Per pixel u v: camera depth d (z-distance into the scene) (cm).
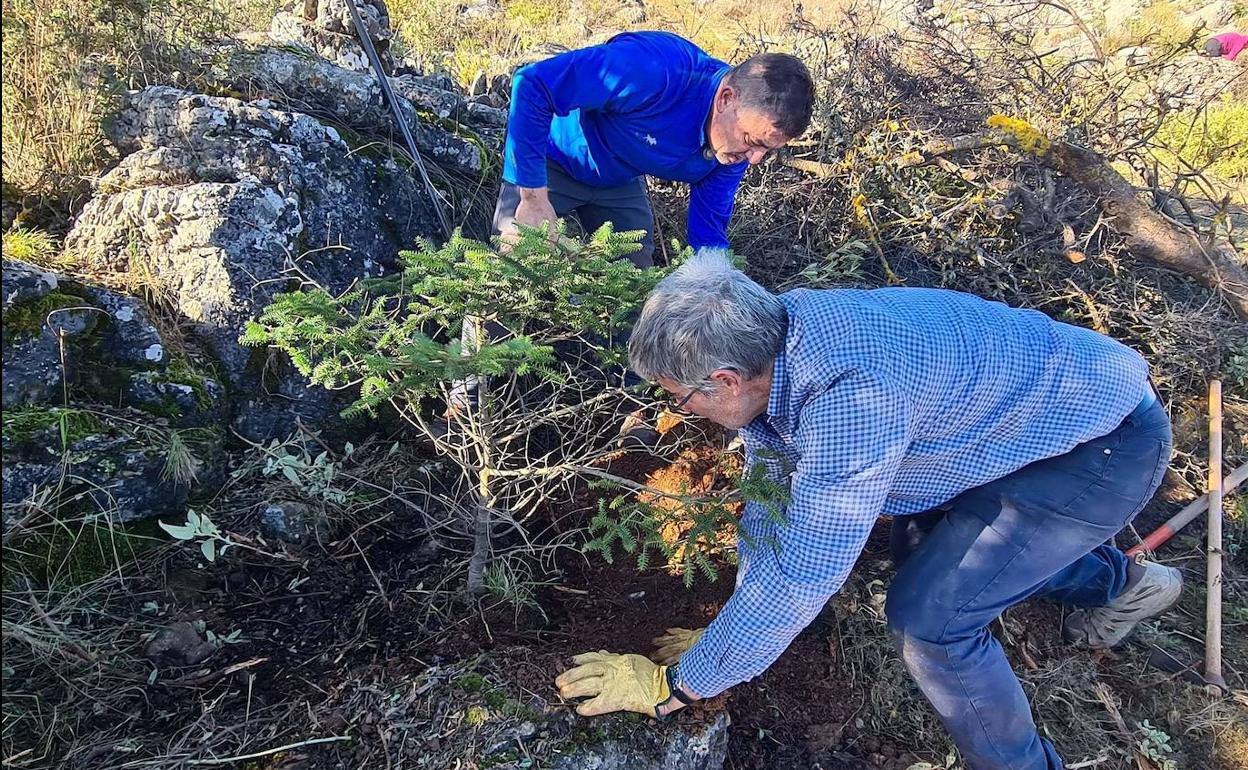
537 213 269
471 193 360
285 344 191
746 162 288
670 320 168
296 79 311
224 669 207
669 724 207
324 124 301
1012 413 189
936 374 176
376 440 287
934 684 205
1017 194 374
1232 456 338
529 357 179
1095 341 200
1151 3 823
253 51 313
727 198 302
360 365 196
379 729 195
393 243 314
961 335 183
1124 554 262
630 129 271
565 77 251
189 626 212
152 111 277
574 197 305
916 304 188
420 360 167
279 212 271
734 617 179
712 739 209
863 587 272
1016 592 202
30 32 278
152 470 224
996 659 205
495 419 240
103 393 232
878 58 407
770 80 239
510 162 264
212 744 188
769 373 175
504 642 225
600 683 205
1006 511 201
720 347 166
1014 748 209
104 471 216
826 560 167
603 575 258
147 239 262
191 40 309
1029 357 188
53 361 222
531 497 277
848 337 168
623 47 255
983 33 447
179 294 261
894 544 269
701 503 201
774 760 226
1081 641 273
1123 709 260
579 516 276
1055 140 370
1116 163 525
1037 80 438
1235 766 246
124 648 205
